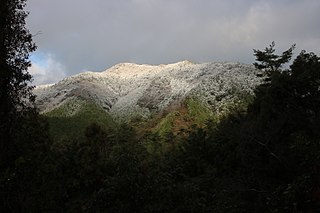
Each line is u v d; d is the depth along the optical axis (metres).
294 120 21.27
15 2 19.36
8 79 18.81
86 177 36.78
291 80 24.23
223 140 34.12
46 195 19.23
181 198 17.00
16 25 19.41
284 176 18.41
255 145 20.56
